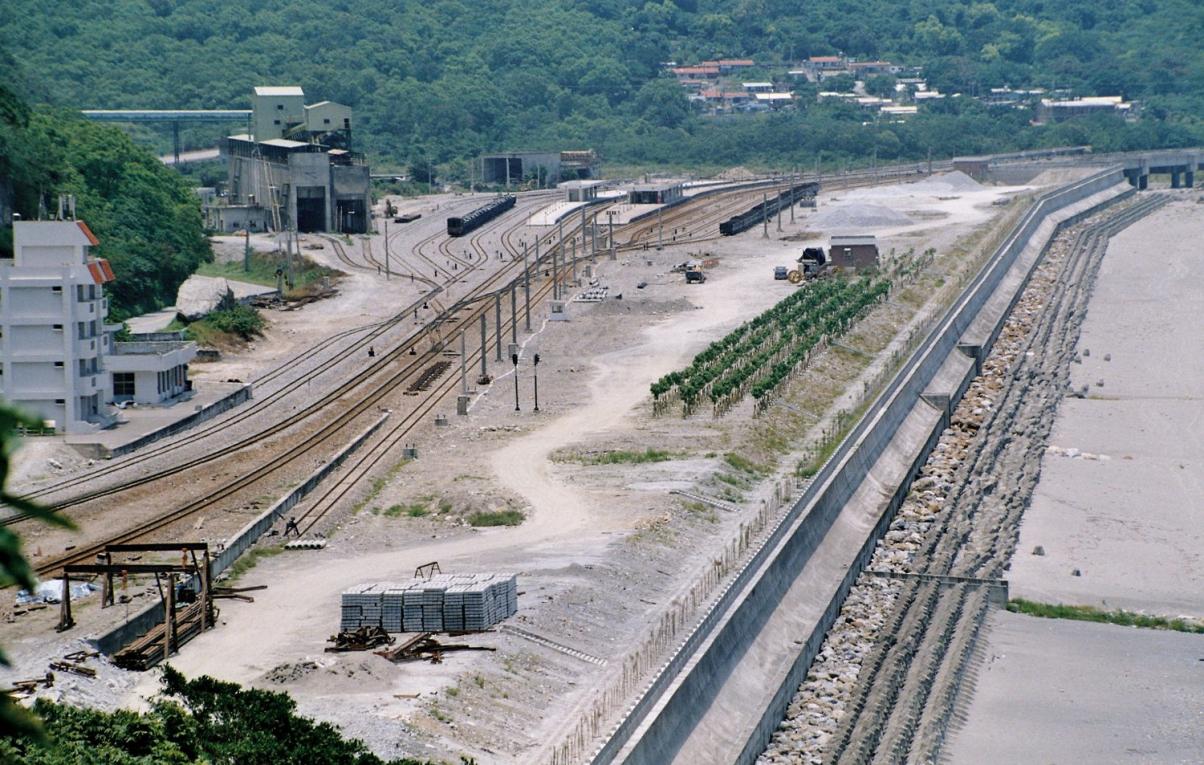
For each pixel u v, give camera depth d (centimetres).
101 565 17725
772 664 19475
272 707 13962
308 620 18600
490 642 17625
